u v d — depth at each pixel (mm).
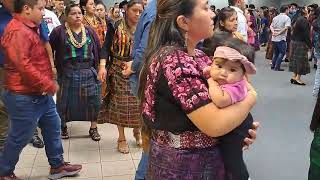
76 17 3877
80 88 3980
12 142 2902
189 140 1422
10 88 2828
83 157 3705
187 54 1428
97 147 3965
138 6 3492
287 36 8680
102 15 5746
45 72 2906
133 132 4164
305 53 7086
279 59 8539
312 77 7777
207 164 1439
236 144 1440
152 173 1520
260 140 4223
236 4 4637
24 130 2895
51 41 3908
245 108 1367
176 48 1428
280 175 3430
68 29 3910
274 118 5027
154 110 1463
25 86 2811
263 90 6676
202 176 1438
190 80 1358
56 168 3242
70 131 4445
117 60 3656
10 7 2990
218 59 1363
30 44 2764
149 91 1465
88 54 3973
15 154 2949
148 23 2488
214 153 1451
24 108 2836
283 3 17609
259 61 9945
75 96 4004
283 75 8031
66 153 3793
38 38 2859
